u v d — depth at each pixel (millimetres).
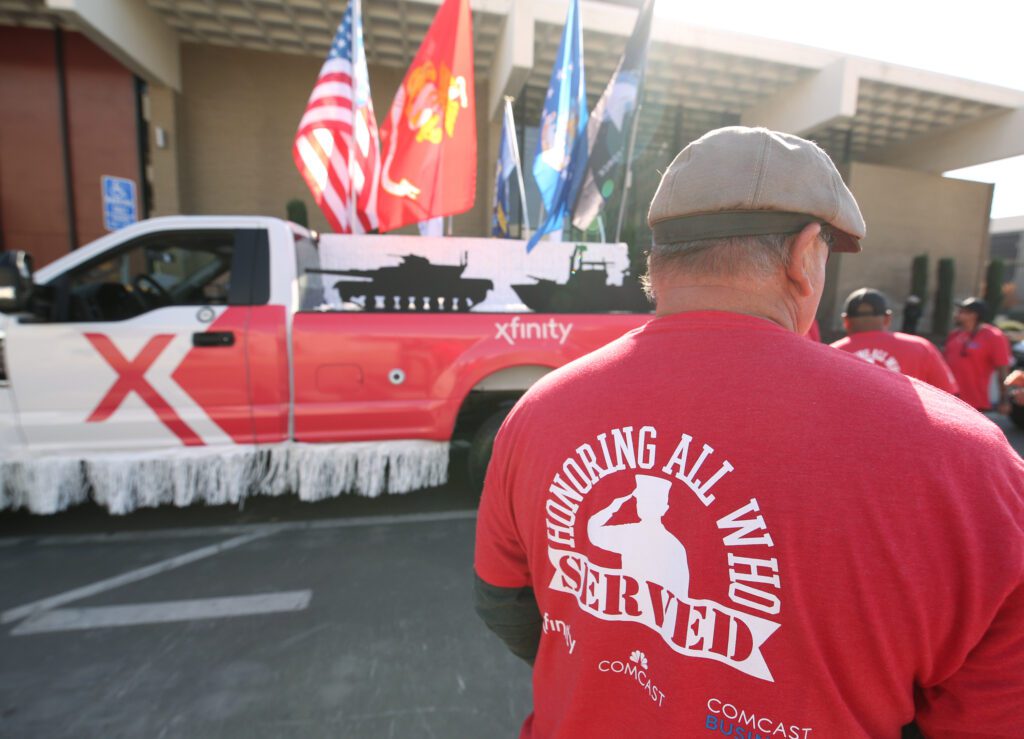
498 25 9227
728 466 577
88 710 1938
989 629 538
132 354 3098
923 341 2904
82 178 9273
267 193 10461
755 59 10266
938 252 14469
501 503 828
